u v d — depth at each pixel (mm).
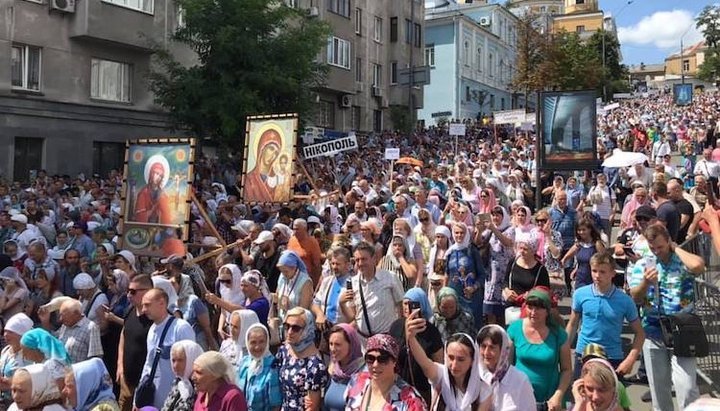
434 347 5543
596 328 5742
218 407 5039
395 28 43562
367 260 6641
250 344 5730
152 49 24156
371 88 40750
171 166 9773
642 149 28891
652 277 5766
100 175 23906
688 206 9125
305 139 22594
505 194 15156
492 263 8320
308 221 10820
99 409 4816
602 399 4156
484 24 64312
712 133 28375
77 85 22891
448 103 55625
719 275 7820
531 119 22391
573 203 13859
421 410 4598
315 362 5559
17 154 21500
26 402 5113
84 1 22391
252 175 11977
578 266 8320
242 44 20797
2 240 12586
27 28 21453
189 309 7184
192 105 21391
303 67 22156
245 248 10055
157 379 6020
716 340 6113
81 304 7359
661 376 5828
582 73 49281
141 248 9789
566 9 112000
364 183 15891
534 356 5379
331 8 36625
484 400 4695
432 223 9914
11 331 6449
